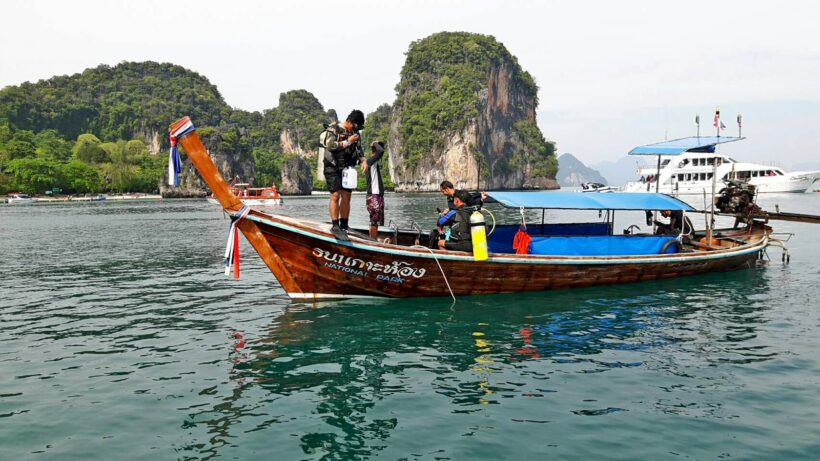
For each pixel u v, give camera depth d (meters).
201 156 9.47
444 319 9.91
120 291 13.20
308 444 5.32
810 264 16.09
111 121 186.50
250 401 6.35
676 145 15.54
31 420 5.88
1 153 122.00
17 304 11.82
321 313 10.36
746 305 10.99
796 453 5.11
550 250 12.44
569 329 9.27
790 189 61.31
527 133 186.00
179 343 8.66
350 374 7.20
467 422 5.77
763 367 7.38
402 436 5.46
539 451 5.15
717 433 5.51
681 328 9.33
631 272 12.92
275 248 10.24
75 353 8.23
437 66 176.12
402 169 168.88
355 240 10.22
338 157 10.00
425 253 10.61
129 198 124.75
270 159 190.75
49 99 187.75
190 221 43.00
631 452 5.13
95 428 5.68
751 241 16.05
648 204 13.19
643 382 6.88
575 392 6.57
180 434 5.54
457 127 158.00
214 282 14.30
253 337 8.92
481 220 10.95
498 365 7.53
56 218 49.25
